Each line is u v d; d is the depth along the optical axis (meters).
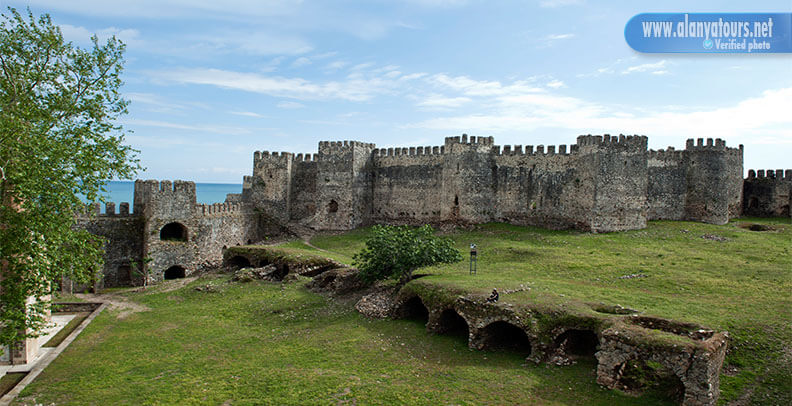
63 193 26.62
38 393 24.59
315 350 29.39
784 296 31.33
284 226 77.62
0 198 26.81
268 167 80.00
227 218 65.56
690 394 20.27
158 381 25.73
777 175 68.81
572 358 25.84
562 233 58.72
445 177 69.94
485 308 28.31
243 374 26.12
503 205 68.31
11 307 26.28
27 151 25.97
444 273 40.62
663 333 22.44
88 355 30.16
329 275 45.19
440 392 22.91
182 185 57.56
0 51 26.66
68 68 28.45
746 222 63.41
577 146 61.00
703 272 38.06
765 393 21.25
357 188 76.75
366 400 22.27
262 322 36.59
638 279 36.66
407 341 30.25
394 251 38.72
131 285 56.56
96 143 28.23
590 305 28.31
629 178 58.41
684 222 62.66
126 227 57.12
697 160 65.06
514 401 21.73
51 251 26.98
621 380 22.73
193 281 53.03
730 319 27.02
